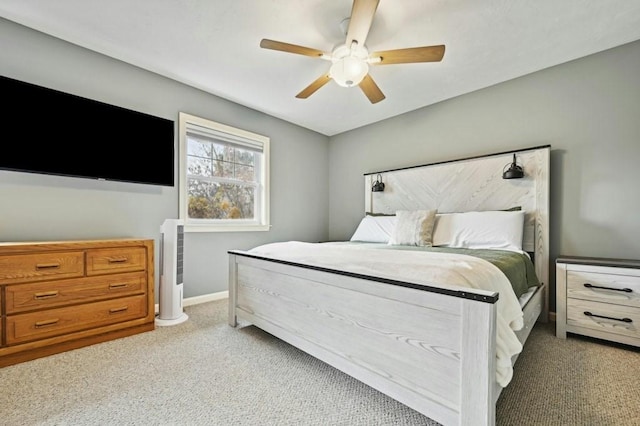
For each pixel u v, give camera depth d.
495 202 2.83
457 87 2.92
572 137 2.45
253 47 2.25
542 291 2.42
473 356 1.00
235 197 3.37
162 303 2.43
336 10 1.84
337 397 1.38
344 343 1.45
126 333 2.10
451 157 3.18
